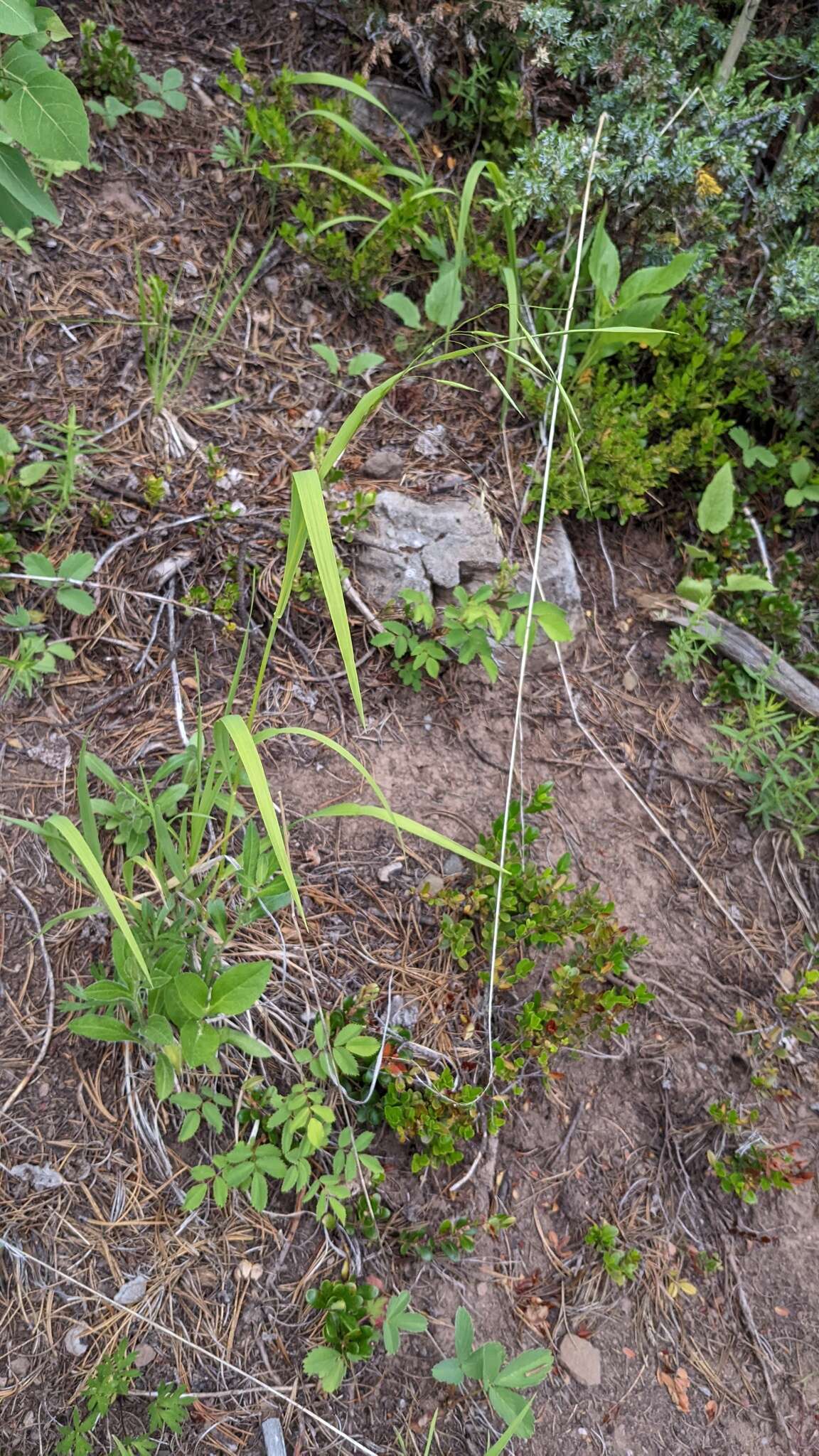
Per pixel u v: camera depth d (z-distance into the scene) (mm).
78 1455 1535
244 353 2670
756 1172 2125
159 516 2357
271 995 1958
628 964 2305
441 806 2318
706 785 2604
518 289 2779
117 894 1885
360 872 2180
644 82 2697
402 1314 1713
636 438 2672
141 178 2785
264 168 2705
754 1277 2100
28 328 2500
